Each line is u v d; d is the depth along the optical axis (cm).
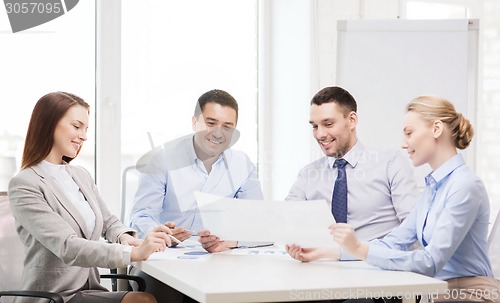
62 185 267
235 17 419
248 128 427
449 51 373
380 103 371
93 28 376
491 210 450
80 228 262
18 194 252
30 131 264
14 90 359
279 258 244
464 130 241
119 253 234
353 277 201
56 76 368
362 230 304
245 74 424
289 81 414
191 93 404
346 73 370
